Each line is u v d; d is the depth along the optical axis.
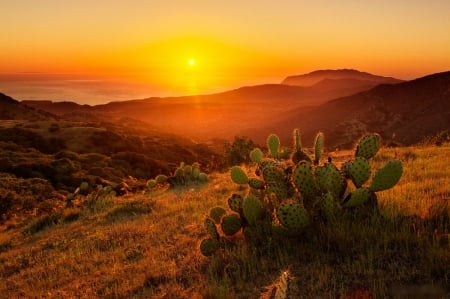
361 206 5.41
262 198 6.46
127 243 7.74
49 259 7.97
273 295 2.89
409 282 3.83
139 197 14.91
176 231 7.76
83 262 7.12
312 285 4.10
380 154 13.80
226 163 29.91
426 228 4.68
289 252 4.98
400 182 7.78
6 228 15.91
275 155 8.61
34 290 6.20
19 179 39.91
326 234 4.93
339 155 15.98
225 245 5.72
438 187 6.58
